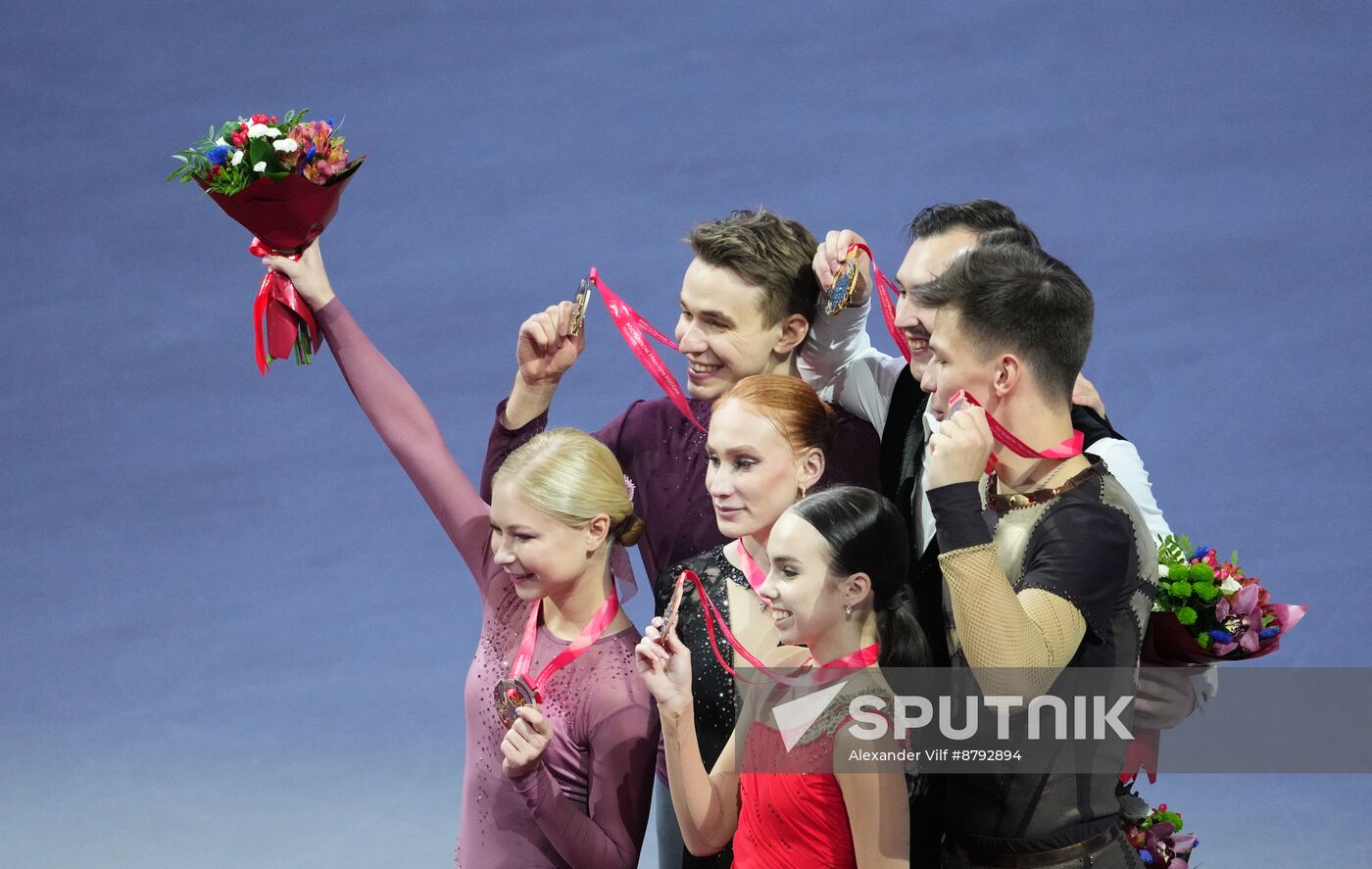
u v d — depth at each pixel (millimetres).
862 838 11500
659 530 15336
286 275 14250
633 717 13008
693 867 13516
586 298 14258
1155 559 11586
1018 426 11273
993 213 13633
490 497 14562
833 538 11656
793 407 13047
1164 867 12984
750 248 14344
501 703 12766
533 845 13211
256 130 13656
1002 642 10328
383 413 14406
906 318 13289
